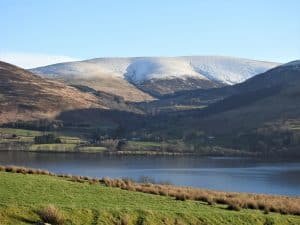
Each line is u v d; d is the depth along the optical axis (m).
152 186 47.41
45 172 49.00
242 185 123.00
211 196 41.69
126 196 37.38
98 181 47.16
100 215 29.44
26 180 38.12
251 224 33.38
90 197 34.81
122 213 30.27
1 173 42.09
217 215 33.28
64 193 35.00
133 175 142.50
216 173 160.50
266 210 37.41
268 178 143.38
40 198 31.89
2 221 26.59
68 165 179.62
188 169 177.00
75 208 29.48
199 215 32.59
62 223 27.83
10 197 30.88
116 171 159.38
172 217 31.41
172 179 135.50
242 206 39.12
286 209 38.97
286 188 116.00
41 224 27.19
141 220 30.22
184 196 40.03
